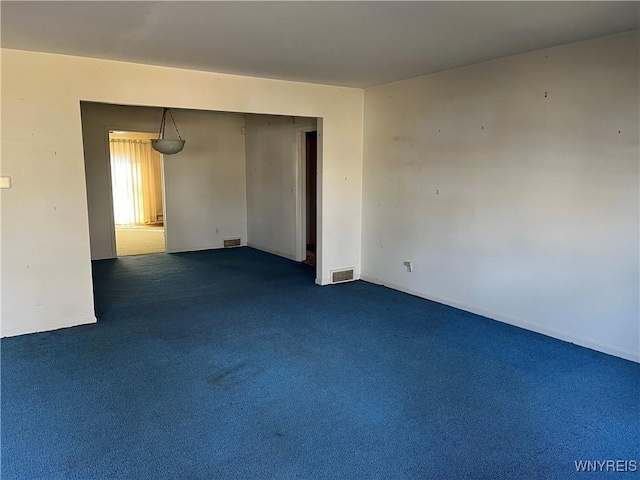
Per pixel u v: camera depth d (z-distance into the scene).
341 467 2.17
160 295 4.95
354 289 5.21
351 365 3.25
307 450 2.30
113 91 3.89
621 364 3.26
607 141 3.29
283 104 4.77
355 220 5.52
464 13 2.66
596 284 3.45
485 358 3.37
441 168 4.51
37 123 3.65
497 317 4.17
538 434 2.44
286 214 6.92
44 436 2.39
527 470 2.16
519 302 3.98
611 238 3.33
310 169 7.18
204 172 7.52
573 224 3.54
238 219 7.96
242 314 4.33
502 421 2.56
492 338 3.75
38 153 3.68
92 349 3.50
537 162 3.72
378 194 5.27
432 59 3.86
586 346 3.55
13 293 3.72
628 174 3.21
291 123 6.57
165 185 7.19
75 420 2.54
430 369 3.19
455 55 3.72
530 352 3.47
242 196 7.94
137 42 3.27
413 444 2.35
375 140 5.23
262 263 6.61
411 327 4.00
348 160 5.34
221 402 2.75
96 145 6.64
